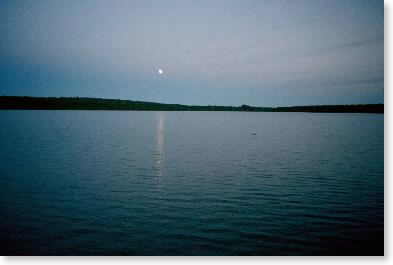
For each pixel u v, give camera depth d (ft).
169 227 29.63
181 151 82.48
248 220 31.37
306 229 29.12
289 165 61.77
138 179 49.55
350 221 31.07
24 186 44.39
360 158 69.67
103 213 33.37
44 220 31.19
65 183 46.39
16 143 94.58
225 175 52.60
